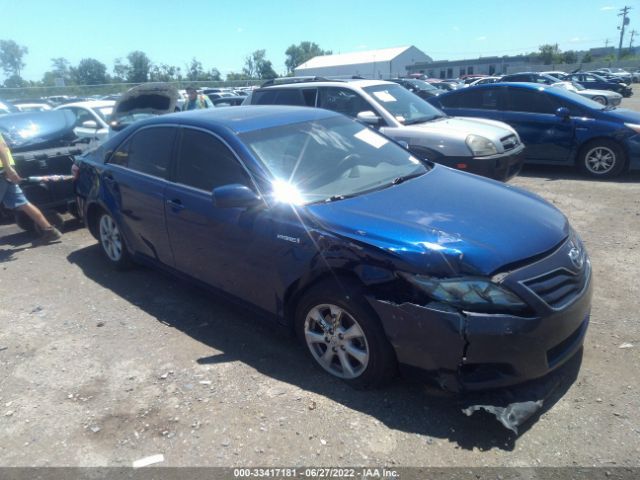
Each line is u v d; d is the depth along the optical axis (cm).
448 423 283
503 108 930
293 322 348
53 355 374
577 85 2617
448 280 268
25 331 412
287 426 287
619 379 312
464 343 264
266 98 866
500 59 7181
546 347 277
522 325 265
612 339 355
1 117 702
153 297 463
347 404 302
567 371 322
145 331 402
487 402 282
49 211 734
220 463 266
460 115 974
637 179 829
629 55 8338
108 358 366
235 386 325
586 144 852
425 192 357
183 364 353
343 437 277
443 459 259
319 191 354
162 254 445
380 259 283
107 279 511
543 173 920
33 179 641
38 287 500
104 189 502
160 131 450
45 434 294
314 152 393
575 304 288
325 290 307
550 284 279
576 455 257
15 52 7469
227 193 334
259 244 343
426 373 281
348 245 296
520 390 294
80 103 1022
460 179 395
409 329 276
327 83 800
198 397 317
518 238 293
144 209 447
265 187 350
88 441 287
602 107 875
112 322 419
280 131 402
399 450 266
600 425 276
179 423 295
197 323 411
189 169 410
